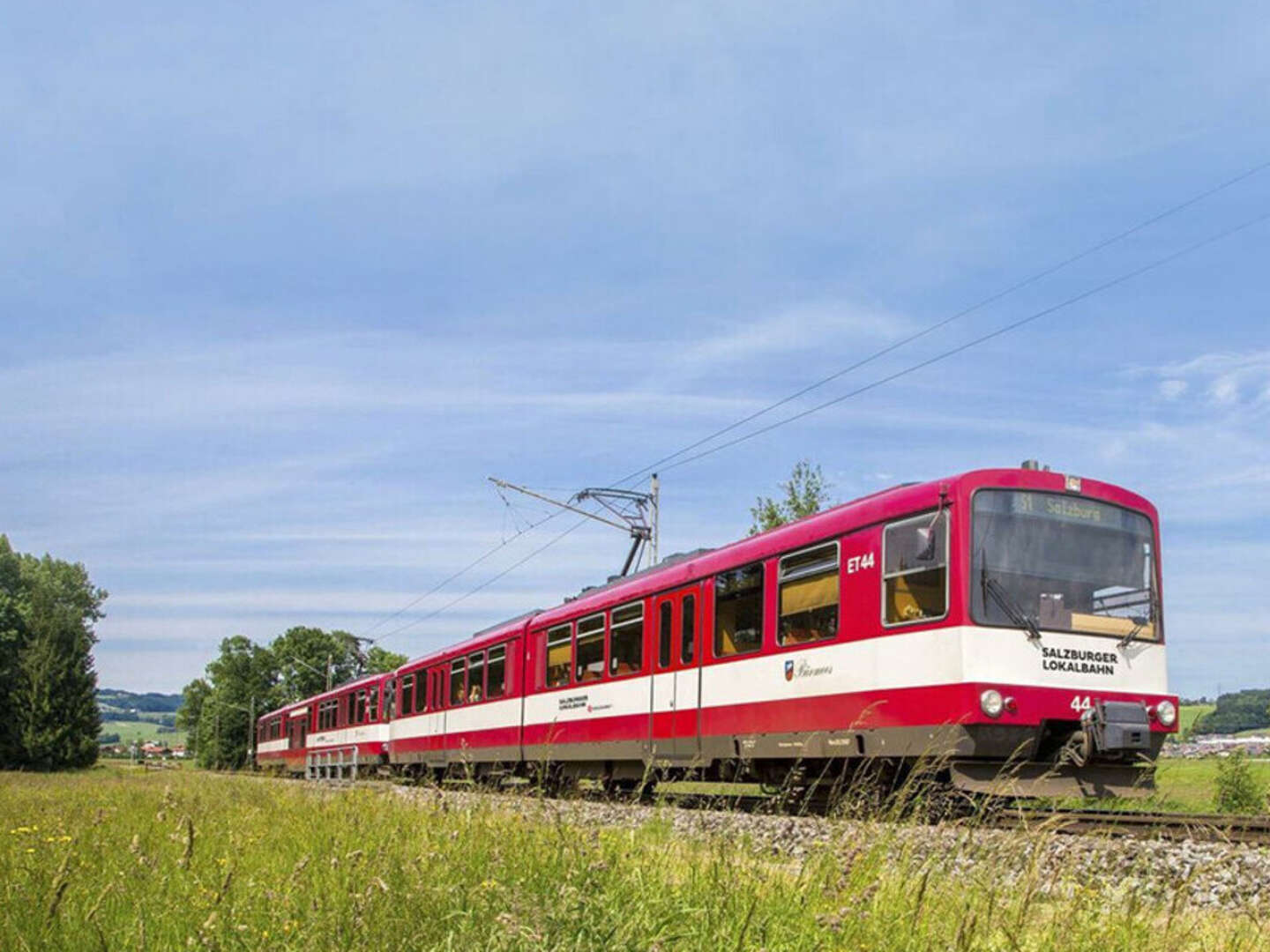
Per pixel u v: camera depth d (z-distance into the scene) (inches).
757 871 253.4
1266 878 321.1
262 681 5088.6
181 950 214.5
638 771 746.2
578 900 209.3
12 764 3304.6
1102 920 228.2
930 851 263.3
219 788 727.1
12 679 3361.2
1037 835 258.4
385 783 608.7
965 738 477.7
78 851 326.3
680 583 690.8
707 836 296.5
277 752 2206.0
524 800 347.9
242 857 335.6
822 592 563.5
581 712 797.9
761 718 597.3
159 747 6781.5
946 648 488.1
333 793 547.8
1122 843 320.2
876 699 519.2
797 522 600.1
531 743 880.9
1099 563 520.7
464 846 286.8
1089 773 501.0
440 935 207.8
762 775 627.5
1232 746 519.2
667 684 689.6
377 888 223.3
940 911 228.2
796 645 576.4
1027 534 506.6
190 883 268.2
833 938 210.8
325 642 5147.6
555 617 868.6
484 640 1017.5
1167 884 278.1
